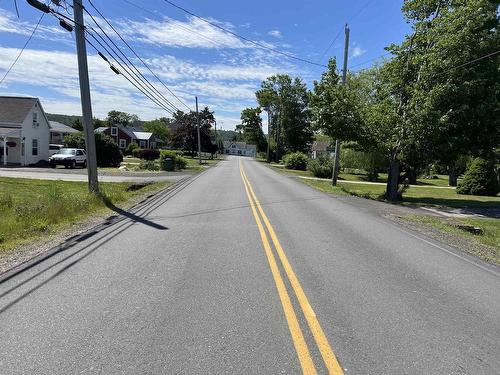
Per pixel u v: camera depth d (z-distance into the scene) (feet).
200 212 44.39
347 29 93.35
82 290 18.66
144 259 24.35
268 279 20.92
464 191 104.42
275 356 13.00
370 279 21.74
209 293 18.60
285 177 117.29
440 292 20.18
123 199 54.49
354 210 50.70
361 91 116.26
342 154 151.43
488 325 16.22
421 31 74.18
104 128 301.43
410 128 69.46
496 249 32.60
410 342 14.38
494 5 64.59
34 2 39.52
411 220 45.85
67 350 13.08
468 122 67.10
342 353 13.38
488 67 65.46
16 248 26.48
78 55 49.60
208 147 273.33
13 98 132.57
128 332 14.43
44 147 141.38
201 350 13.24
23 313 15.93
